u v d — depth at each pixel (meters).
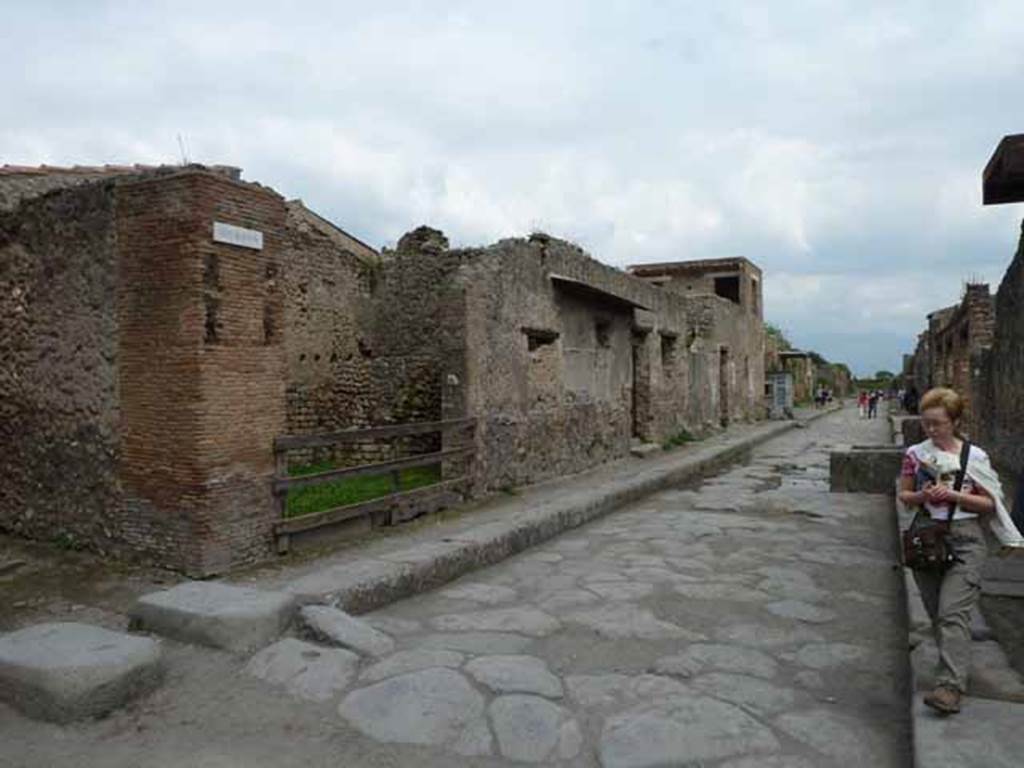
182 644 5.21
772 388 35.25
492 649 5.36
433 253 13.65
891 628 5.96
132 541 7.15
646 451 17.38
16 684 4.41
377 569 6.67
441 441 11.80
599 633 5.78
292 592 5.91
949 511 4.12
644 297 18.14
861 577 7.46
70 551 7.61
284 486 7.39
